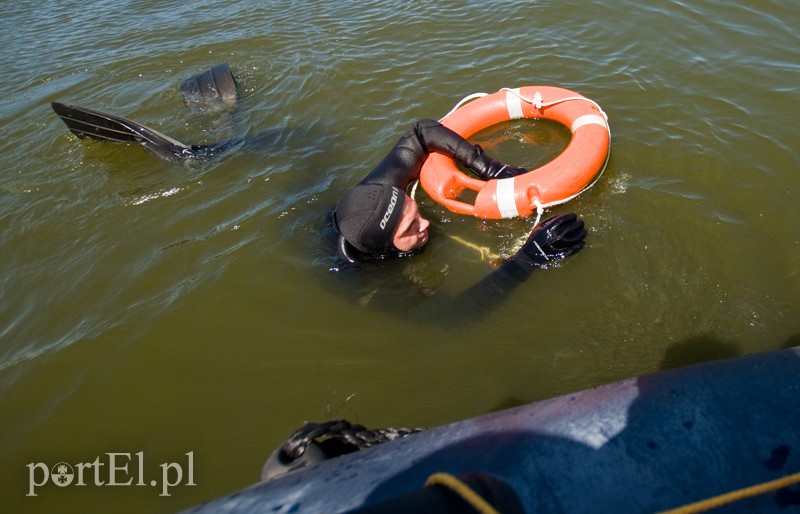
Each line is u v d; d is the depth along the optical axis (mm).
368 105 5535
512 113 4766
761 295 3262
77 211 4652
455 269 3682
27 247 4363
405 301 3512
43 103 6352
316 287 3684
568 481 1270
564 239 3527
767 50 5480
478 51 6109
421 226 3729
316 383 3123
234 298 3664
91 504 2697
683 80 5203
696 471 1269
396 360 3197
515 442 1393
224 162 4984
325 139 5145
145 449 2912
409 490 1309
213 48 7066
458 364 3135
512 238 3850
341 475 1424
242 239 4121
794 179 4020
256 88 6094
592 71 5516
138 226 4402
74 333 3598
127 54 7238
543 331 3234
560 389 2949
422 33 6617
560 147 4543
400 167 4191
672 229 3719
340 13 7465
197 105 5852
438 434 1563
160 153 5129
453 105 5367
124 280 3932
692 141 4457
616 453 1318
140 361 3354
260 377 3191
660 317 3221
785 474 1246
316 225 4145
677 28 5973
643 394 1500
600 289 3404
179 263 3996
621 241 3674
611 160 4348
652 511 1207
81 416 3107
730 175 4102
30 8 9305
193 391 3164
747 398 1418
